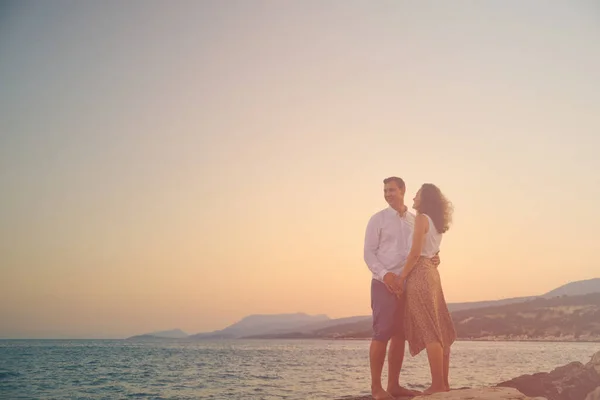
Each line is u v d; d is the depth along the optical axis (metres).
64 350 74.06
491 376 20.34
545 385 7.38
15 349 79.25
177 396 15.21
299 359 46.16
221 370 29.38
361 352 68.50
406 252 5.29
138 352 67.06
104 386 19.75
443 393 4.27
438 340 4.98
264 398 13.77
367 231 5.40
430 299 5.04
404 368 26.19
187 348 91.94
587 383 7.55
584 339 81.25
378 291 5.24
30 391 17.86
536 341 84.19
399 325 5.25
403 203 5.42
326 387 16.81
